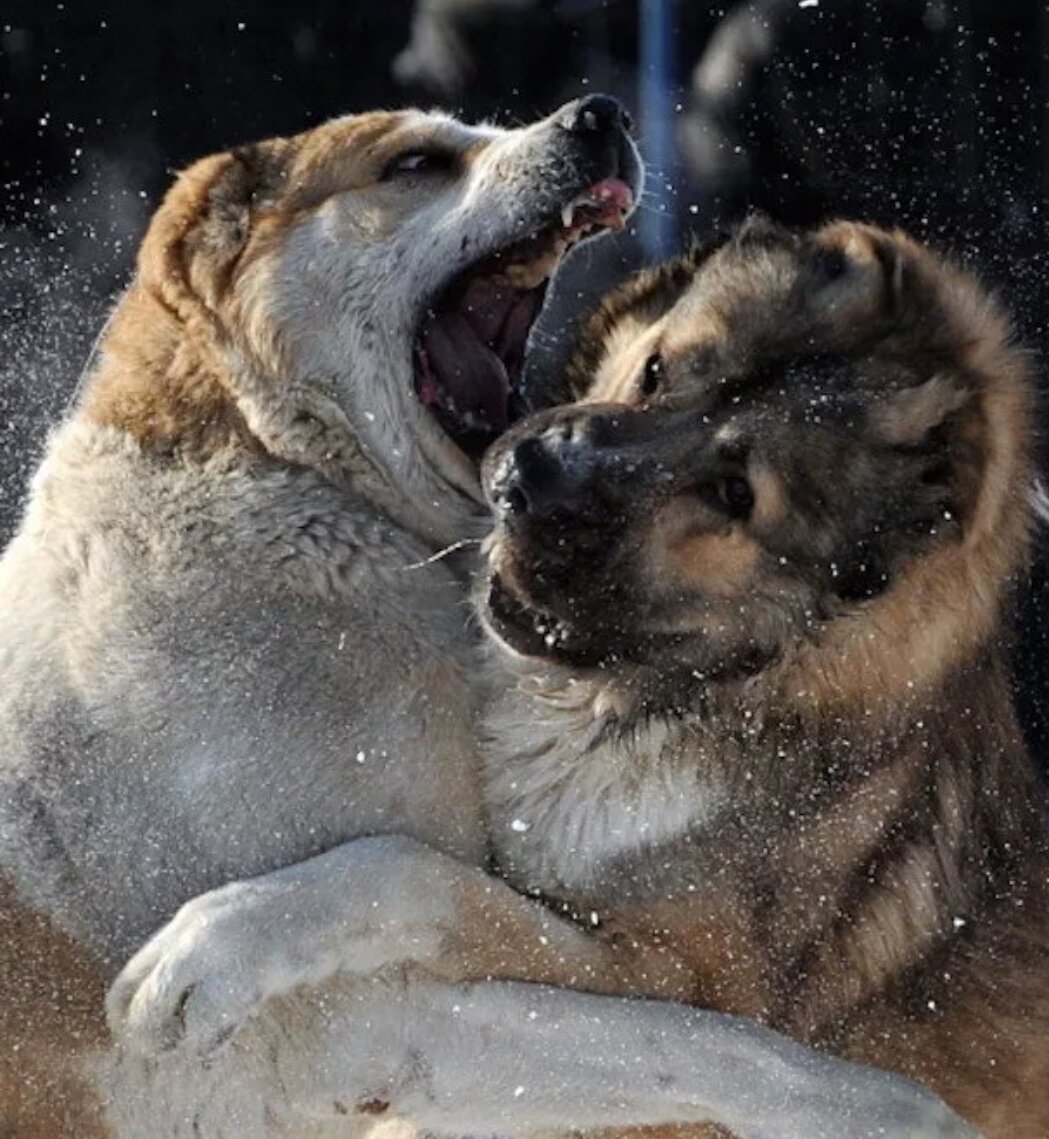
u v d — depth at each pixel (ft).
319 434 30.30
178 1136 28.78
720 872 29.01
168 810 28.58
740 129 51.44
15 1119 28.94
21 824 28.71
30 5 59.47
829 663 28.89
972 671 30.27
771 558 28.40
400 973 27.99
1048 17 50.34
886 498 28.40
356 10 58.49
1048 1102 31.19
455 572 30.40
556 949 28.37
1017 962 31.24
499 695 29.45
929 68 50.78
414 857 27.76
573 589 28.40
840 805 29.58
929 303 29.17
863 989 30.17
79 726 28.81
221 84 59.16
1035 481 30.07
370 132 31.60
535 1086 28.19
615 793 28.91
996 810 31.35
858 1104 28.37
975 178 50.78
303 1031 28.17
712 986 29.04
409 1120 28.91
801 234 30.14
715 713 28.99
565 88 55.06
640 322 31.19
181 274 30.78
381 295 30.94
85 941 28.63
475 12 55.21
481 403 31.68
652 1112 28.50
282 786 28.53
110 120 59.41
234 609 29.07
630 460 28.19
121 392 30.40
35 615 29.45
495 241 31.19
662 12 54.03
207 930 26.84
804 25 50.85
